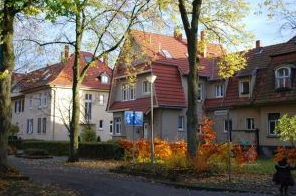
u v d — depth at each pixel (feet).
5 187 47.47
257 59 128.67
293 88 107.76
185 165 60.18
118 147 99.30
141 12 89.71
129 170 68.59
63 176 64.34
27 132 211.00
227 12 82.84
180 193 47.26
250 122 122.72
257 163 81.20
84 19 90.74
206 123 73.31
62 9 45.55
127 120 77.51
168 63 135.74
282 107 110.52
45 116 191.62
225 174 62.64
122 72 147.13
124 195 45.91
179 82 136.36
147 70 133.39
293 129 69.31
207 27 83.76
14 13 52.54
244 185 52.39
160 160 81.87
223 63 87.81
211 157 66.59
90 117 191.52
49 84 182.91
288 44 114.32
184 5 69.00
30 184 51.19
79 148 113.29
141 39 100.63
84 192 47.93
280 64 111.75
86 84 191.42
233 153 67.46
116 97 152.97
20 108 222.69
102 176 65.16
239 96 126.52
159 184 55.67
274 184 52.95
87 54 187.21
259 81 121.70
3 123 53.83
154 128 133.08
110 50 93.04
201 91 141.18
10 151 129.18
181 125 136.05
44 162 94.48
